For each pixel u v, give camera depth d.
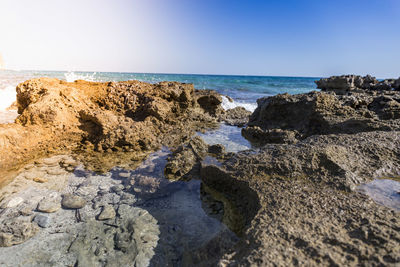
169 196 3.85
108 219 3.23
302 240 2.01
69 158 5.20
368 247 1.87
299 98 8.20
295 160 3.67
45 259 2.55
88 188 3.99
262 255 1.85
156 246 2.74
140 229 3.02
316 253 1.85
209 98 11.20
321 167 3.51
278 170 3.54
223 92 24.17
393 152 4.07
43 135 5.77
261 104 9.74
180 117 8.93
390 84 14.82
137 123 6.63
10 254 2.60
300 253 1.87
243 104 15.65
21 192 3.79
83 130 6.37
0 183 4.04
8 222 3.03
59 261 2.53
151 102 7.76
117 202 3.64
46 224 3.09
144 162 5.10
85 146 5.87
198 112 10.27
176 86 9.11
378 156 3.96
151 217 3.29
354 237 2.05
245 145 6.79
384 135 4.78
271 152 4.20
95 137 6.25
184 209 3.49
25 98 6.92
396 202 2.83
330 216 2.44
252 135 7.68
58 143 5.83
